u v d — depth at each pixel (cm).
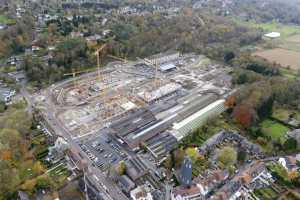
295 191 15138
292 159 16825
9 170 14675
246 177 15350
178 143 18475
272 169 16412
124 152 17812
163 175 15900
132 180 15475
